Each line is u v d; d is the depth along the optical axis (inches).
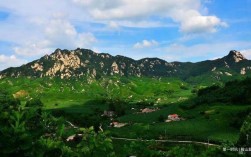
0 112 431.2
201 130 7583.7
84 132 564.7
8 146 387.5
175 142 6633.9
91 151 535.8
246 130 4124.0
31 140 402.9
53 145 434.3
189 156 1827.0
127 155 1616.6
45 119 483.2
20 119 426.0
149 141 1877.5
